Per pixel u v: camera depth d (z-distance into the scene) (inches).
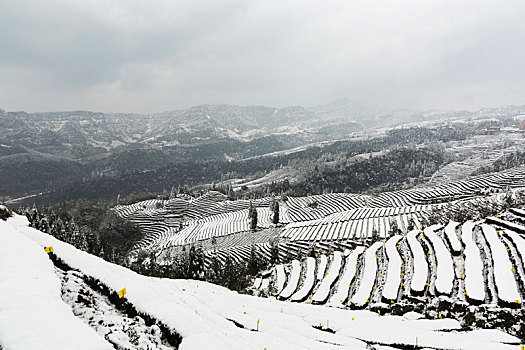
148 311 470.3
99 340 299.1
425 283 1090.1
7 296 336.8
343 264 1517.0
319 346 599.2
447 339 702.5
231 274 2226.9
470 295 945.5
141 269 3002.0
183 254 3334.2
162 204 7229.3
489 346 660.1
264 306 946.7
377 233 2630.4
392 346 680.4
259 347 507.8
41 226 2490.2
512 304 869.8
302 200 6402.6
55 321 312.2
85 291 469.4
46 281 404.8
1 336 271.7
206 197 7583.7
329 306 1112.8
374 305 1045.2
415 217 3265.3
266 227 4753.9
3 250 476.7
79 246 2866.6
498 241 1296.8
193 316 467.8
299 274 1596.9
